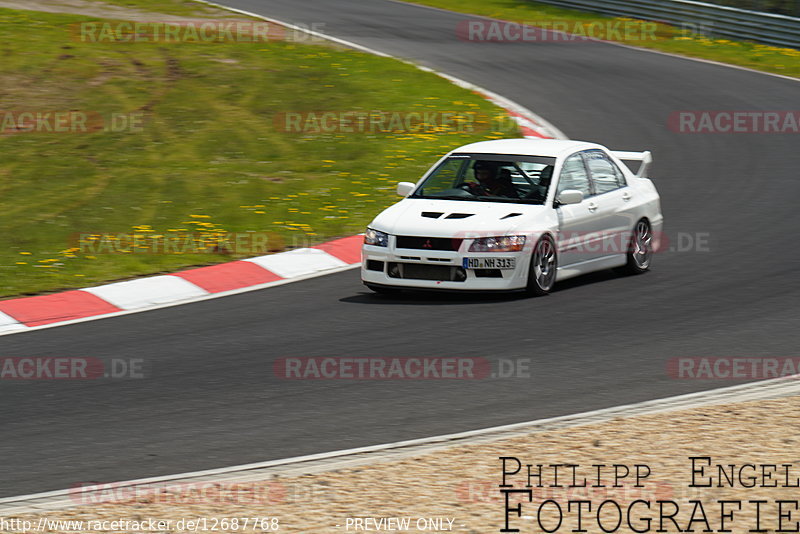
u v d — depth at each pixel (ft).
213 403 101.60
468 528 71.92
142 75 292.40
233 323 131.54
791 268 153.69
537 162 148.66
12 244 170.71
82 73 290.76
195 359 116.57
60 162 222.28
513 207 143.02
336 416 97.19
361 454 86.74
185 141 238.27
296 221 184.75
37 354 119.85
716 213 189.67
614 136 248.52
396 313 134.10
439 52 341.21
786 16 363.76
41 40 321.73
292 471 82.89
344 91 282.77
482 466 82.74
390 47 344.28
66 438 92.99
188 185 206.59
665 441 87.20
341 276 155.74
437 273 138.72
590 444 86.89
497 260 137.49
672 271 154.81
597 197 150.71
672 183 212.23
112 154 228.22
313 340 122.93
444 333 124.47
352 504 75.82
